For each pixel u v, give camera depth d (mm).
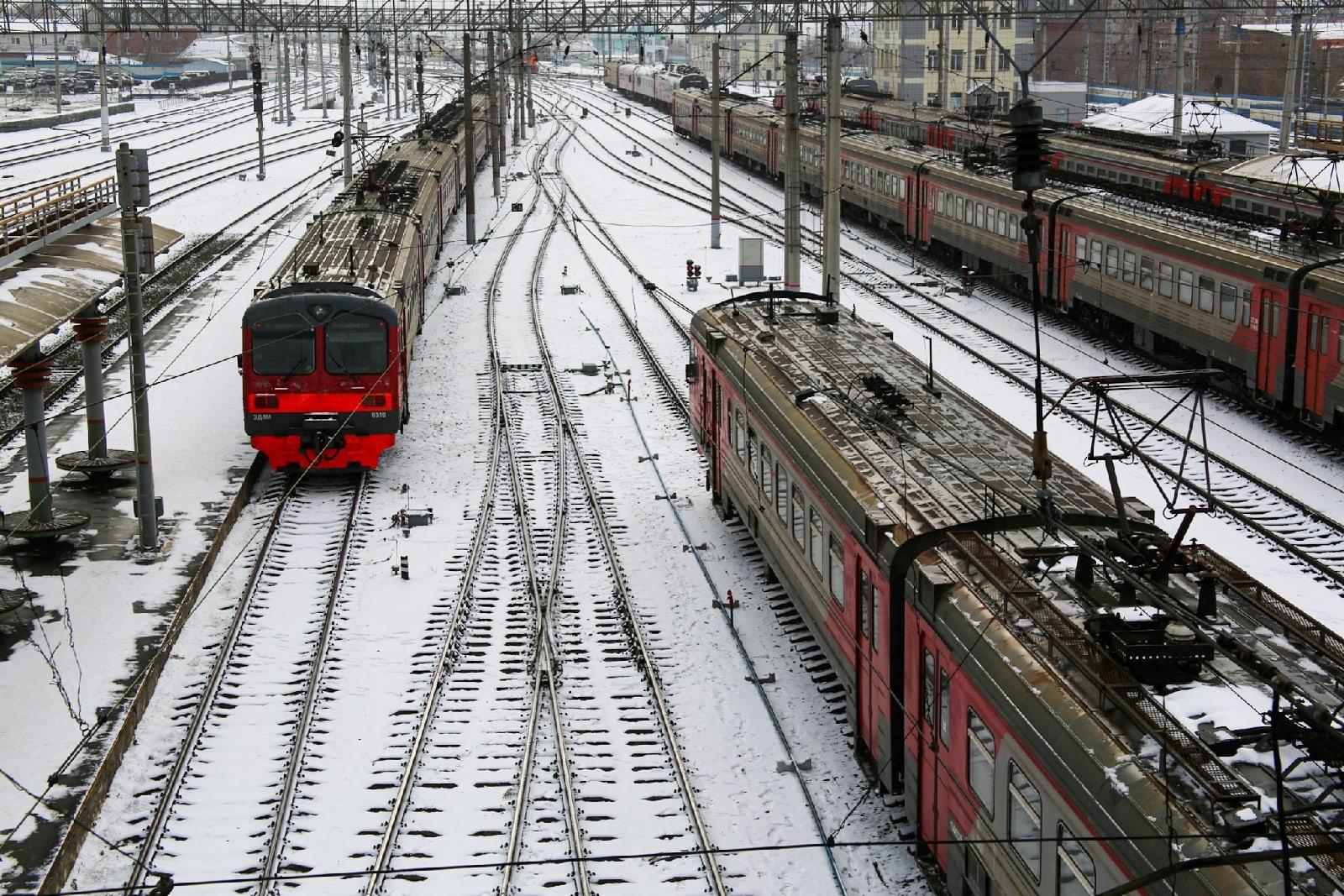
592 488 23094
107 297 38000
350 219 32875
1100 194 33875
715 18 34000
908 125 54594
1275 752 7887
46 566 19375
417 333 33375
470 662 16797
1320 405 23734
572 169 71812
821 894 12180
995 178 38062
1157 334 30172
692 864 12664
